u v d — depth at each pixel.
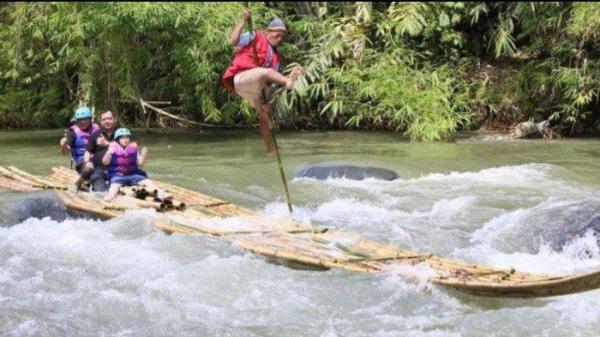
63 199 8.20
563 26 14.43
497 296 5.55
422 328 5.25
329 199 8.94
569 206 7.30
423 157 11.64
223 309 5.55
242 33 7.48
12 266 6.32
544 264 6.46
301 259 6.27
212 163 11.23
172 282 5.98
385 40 15.50
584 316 5.38
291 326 5.25
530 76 14.81
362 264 6.21
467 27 16.08
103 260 6.48
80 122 9.28
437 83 14.56
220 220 7.60
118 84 14.74
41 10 13.77
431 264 6.18
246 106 14.90
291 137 14.34
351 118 15.12
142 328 5.20
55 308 5.50
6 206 8.02
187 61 14.49
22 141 13.86
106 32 13.77
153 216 7.62
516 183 9.62
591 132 14.59
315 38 15.43
